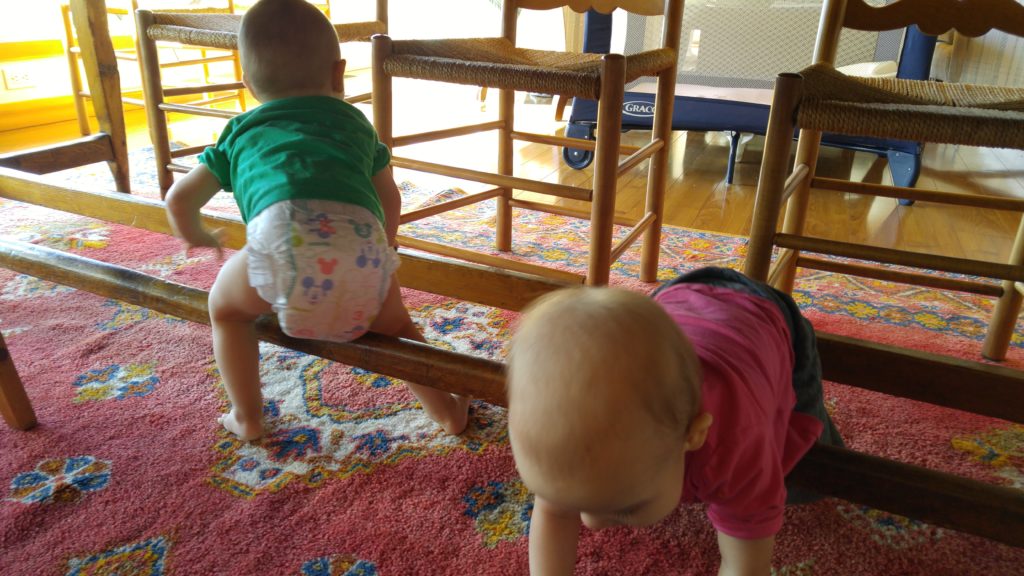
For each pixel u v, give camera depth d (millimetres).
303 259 727
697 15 2557
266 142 795
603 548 745
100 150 1613
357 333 775
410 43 1260
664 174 1448
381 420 965
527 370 389
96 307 1286
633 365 376
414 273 1104
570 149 2381
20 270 915
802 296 1445
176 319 1248
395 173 2295
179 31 1524
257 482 833
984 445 949
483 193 1555
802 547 759
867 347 826
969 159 2719
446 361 697
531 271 1262
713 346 511
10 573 695
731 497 503
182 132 2795
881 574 725
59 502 789
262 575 700
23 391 904
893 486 561
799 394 638
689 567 724
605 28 2256
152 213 1191
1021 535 534
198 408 979
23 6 2857
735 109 2242
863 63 2516
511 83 1119
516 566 715
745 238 1787
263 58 842
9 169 1303
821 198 2184
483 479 847
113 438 906
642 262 1515
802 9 2439
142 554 722
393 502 805
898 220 1967
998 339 1171
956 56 3256
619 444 374
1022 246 1123
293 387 1044
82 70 2920
